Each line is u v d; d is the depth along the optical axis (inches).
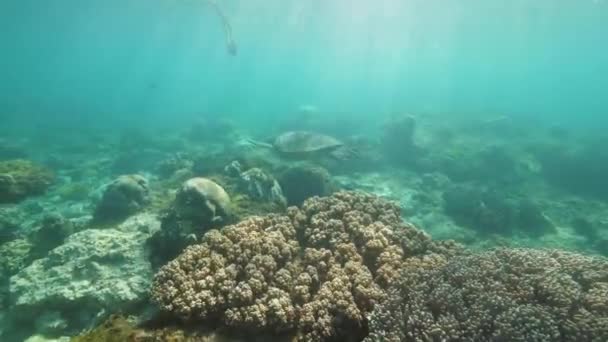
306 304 159.3
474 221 489.1
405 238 213.3
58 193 486.3
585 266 181.2
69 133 1091.3
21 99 2057.1
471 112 1416.1
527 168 737.0
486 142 866.1
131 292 204.2
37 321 201.0
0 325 207.0
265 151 546.6
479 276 167.5
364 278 174.4
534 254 193.6
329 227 213.9
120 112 1712.6
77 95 2466.8
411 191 579.2
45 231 307.9
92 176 628.1
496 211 493.0
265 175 341.7
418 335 136.8
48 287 210.2
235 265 179.2
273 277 176.2
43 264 230.4
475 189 531.8
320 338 151.1
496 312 145.9
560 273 171.5
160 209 323.3
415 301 152.2
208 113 1704.0
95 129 1191.6
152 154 732.7
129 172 651.5
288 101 2197.3
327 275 179.8
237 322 152.1
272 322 153.1
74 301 201.5
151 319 163.8
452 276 169.0
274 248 191.9
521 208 510.0
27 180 439.2
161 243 241.1
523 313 140.9
